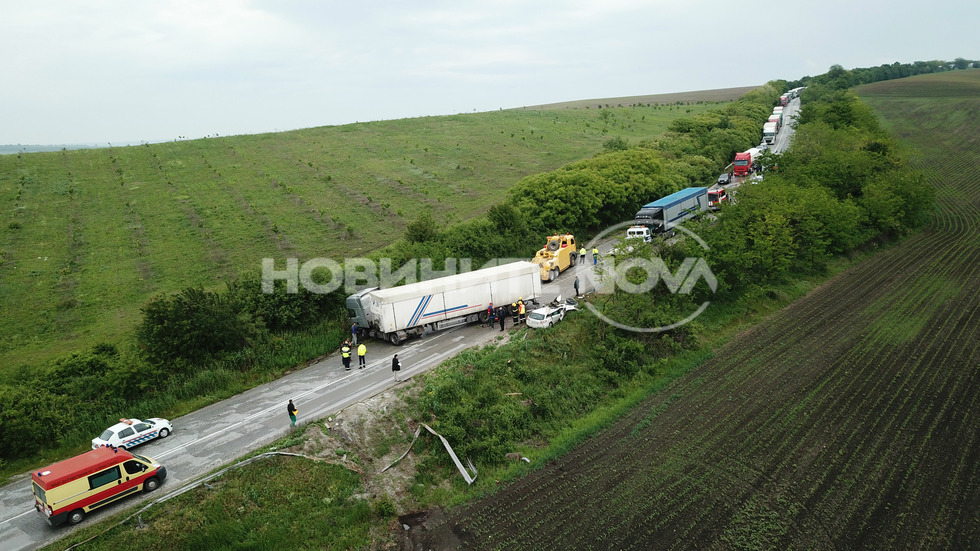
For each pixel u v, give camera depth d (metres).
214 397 30.41
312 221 64.94
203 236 59.97
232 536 21.08
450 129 112.44
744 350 36.81
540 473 25.39
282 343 34.91
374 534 22.30
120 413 28.44
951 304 41.38
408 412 28.52
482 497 24.02
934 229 63.41
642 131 122.62
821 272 51.41
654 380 33.59
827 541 19.77
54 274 51.00
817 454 24.94
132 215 64.12
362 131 106.56
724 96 197.00
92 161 79.81
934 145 103.44
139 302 47.31
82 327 43.66
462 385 30.44
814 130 75.25
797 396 30.17
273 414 28.17
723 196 67.81
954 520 20.33
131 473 22.12
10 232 57.62
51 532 20.47
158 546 20.23
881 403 28.77
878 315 40.53
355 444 26.12
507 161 92.62
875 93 156.88
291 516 22.48
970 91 141.38
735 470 24.25
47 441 26.53
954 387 29.81
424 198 73.88
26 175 71.56
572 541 20.66
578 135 113.25
